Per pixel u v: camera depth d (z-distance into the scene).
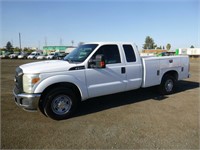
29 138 3.45
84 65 4.56
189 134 3.61
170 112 4.84
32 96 3.92
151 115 4.62
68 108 4.44
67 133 3.66
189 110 4.99
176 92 7.07
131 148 3.12
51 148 3.12
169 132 3.70
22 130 3.77
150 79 5.90
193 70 16.20
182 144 3.24
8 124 4.05
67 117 4.41
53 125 4.03
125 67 5.25
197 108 5.16
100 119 4.37
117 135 3.57
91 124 4.09
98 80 4.77
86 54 4.77
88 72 4.59
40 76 4.00
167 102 5.73
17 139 3.40
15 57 44.38
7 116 4.51
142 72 5.70
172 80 6.68
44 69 4.08
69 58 5.15
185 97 6.33
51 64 4.44
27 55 46.66
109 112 4.84
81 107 5.25
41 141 3.34
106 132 3.70
